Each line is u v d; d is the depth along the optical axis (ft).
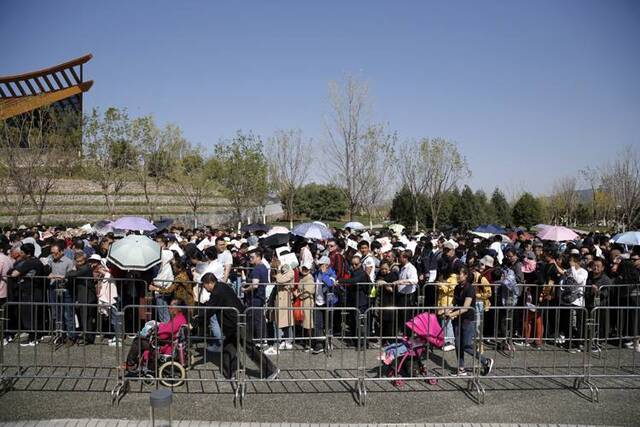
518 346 33.09
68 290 31.68
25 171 95.50
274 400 23.45
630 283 33.53
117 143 106.01
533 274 36.70
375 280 37.01
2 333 24.71
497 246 46.62
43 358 28.84
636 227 125.18
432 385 25.77
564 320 33.99
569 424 21.33
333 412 22.15
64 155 100.37
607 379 26.99
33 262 31.86
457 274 31.91
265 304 31.83
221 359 25.30
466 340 26.71
